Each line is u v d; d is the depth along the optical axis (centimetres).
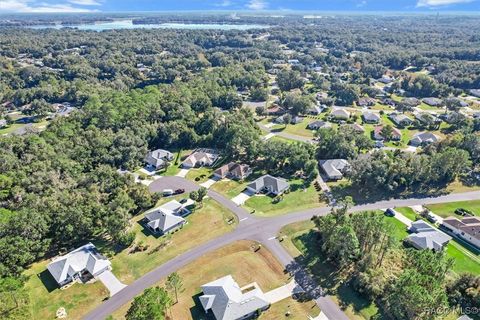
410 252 6900
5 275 6438
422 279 5672
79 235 7819
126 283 6725
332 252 7200
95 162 11212
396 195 9869
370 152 12412
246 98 19588
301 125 15525
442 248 7525
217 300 6012
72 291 6519
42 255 7256
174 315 5934
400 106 17512
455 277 6712
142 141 12294
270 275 6881
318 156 12100
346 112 16675
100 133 12438
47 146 11262
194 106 16200
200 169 11425
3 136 12081
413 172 10056
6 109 18200
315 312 6056
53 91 19412
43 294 6431
